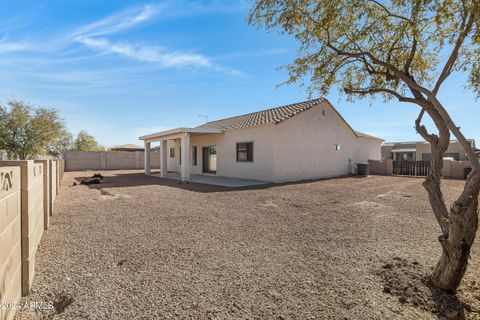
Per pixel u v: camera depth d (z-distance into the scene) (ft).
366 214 24.70
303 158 57.82
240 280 11.67
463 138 10.02
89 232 18.97
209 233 18.80
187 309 9.45
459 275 10.18
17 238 9.36
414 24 12.40
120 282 11.46
